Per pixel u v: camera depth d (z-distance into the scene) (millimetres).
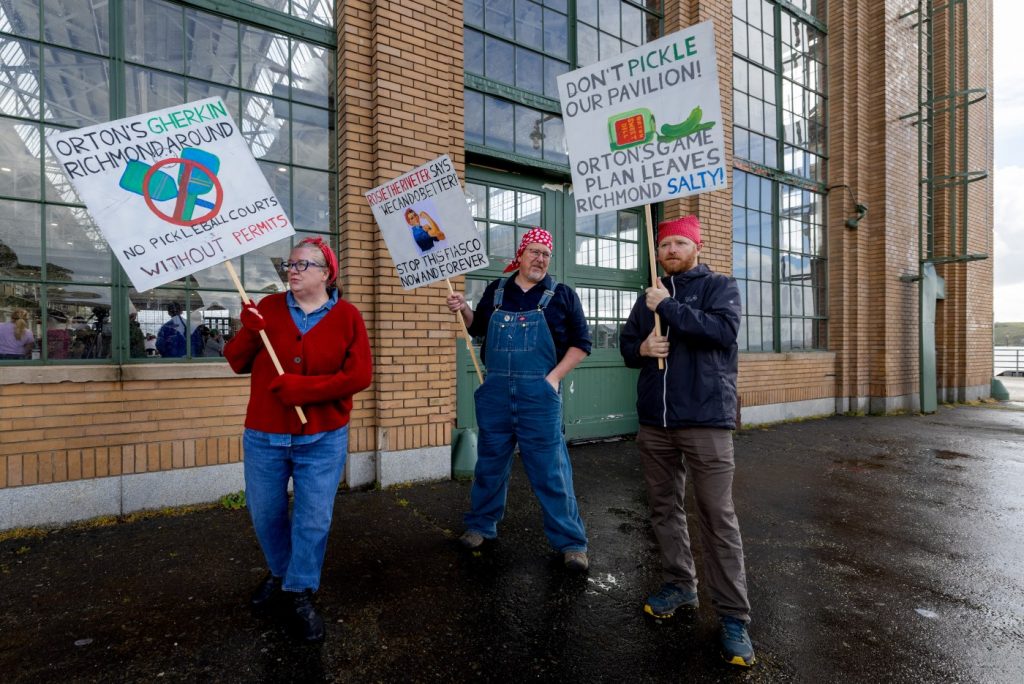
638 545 3461
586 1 6148
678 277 2678
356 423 4387
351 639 2379
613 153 2740
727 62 7020
